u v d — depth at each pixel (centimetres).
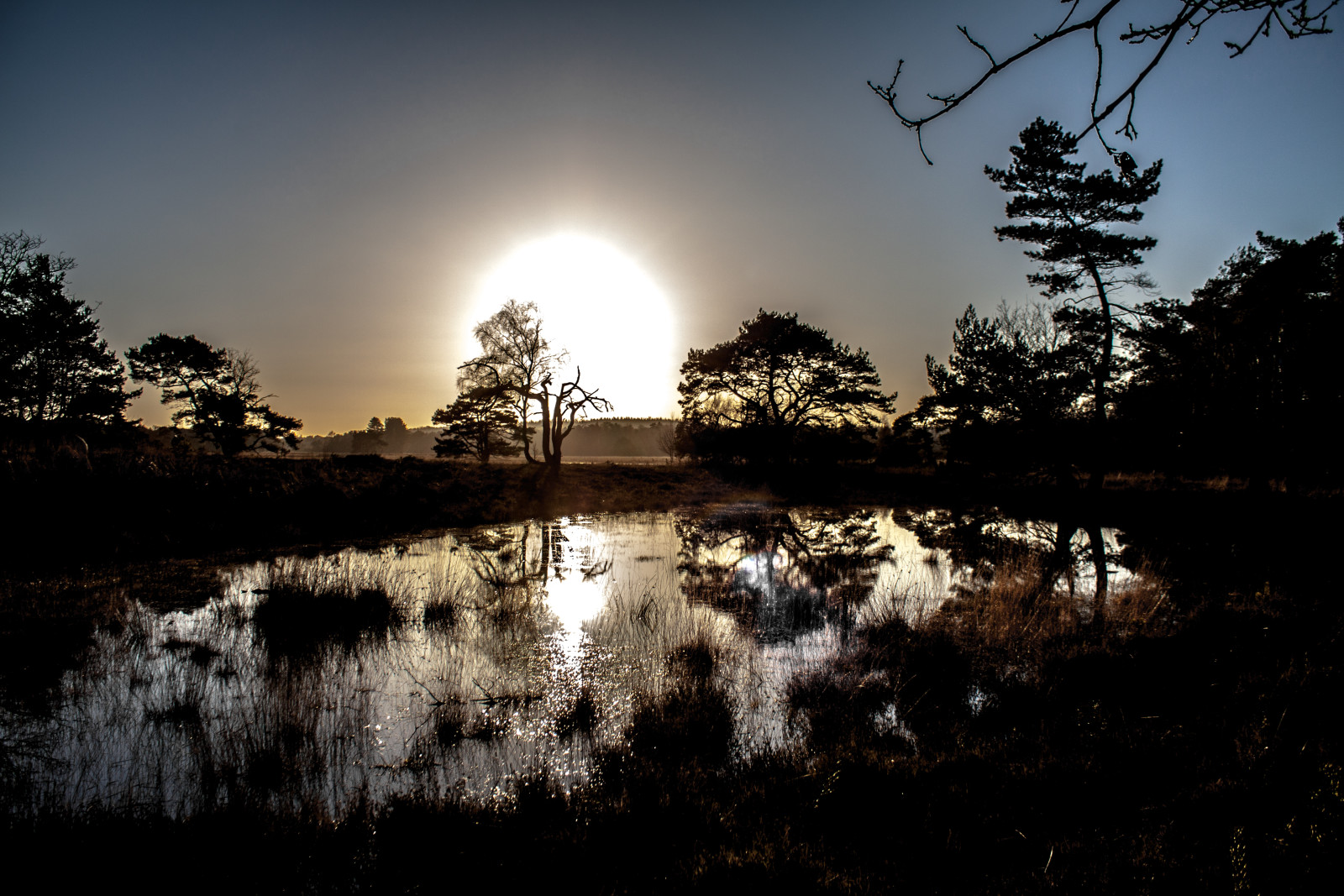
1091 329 2498
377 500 2275
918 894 340
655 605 1138
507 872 390
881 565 1616
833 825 429
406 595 1158
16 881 385
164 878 393
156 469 1828
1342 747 453
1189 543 1712
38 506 1484
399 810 457
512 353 4466
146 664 798
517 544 1958
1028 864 362
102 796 504
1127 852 361
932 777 486
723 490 3984
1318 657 666
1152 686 653
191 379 4703
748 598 1216
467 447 5119
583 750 588
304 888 391
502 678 768
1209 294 3003
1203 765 462
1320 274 2548
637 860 399
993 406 3008
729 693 717
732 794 485
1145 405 2477
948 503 3462
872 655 828
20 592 1113
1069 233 2370
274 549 1700
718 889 352
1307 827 353
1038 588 1118
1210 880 325
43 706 673
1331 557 1302
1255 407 2272
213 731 619
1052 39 277
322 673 781
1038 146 2370
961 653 797
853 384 4619
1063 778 464
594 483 3769
